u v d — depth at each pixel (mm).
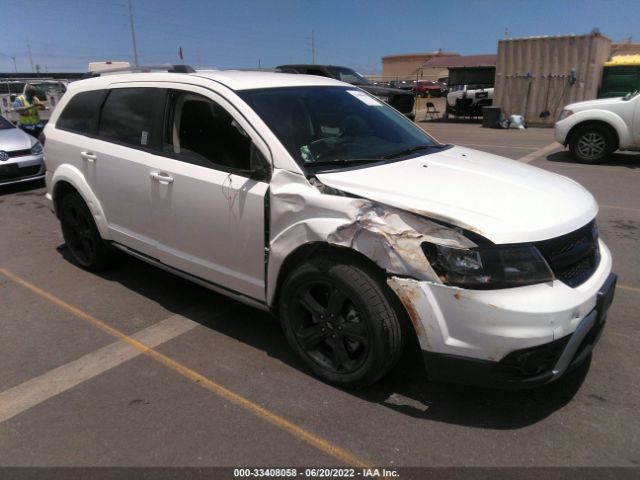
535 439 2721
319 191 2984
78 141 4629
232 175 3387
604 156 10328
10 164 8430
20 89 22500
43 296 4547
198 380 3271
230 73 3986
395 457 2613
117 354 3592
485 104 21062
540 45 17469
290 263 3209
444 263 2602
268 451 2660
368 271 2848
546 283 2621
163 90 3932
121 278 4910
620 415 2889
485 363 2602
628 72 17250
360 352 3066
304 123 3486
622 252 5406
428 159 3525
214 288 3725
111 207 4379
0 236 6312
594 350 3523
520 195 2945
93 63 16516
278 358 3512
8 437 2783
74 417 2934
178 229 3783
